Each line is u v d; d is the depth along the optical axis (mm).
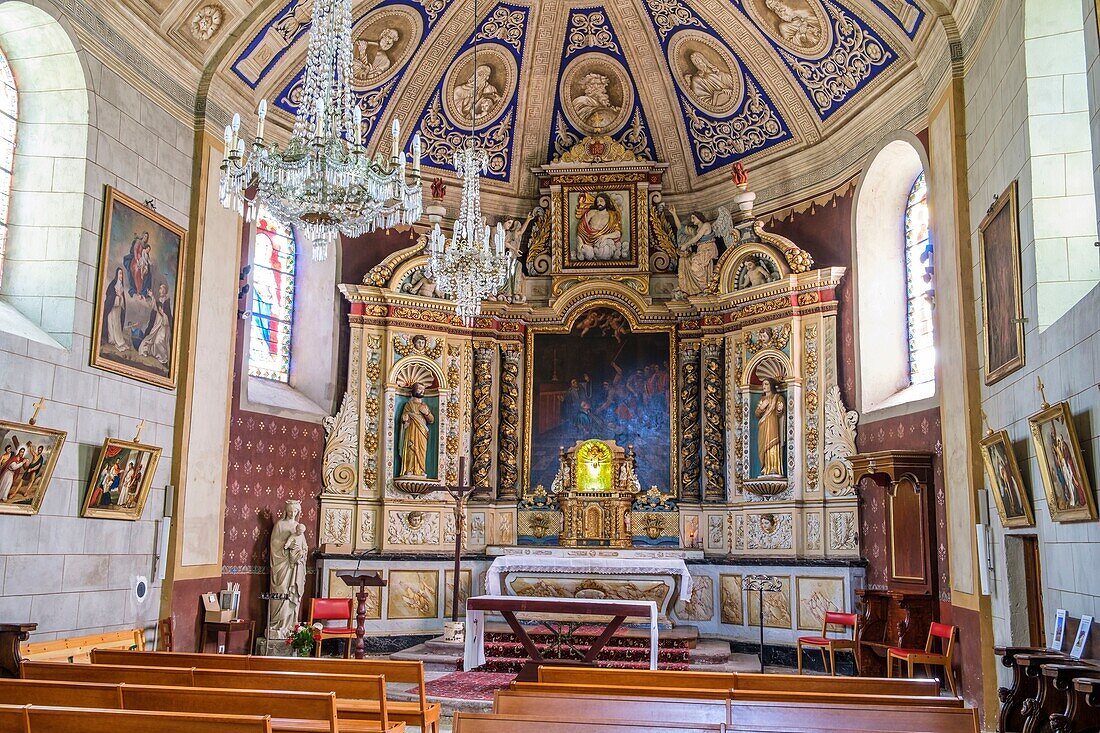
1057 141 10719
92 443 12672
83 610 12422
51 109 12766
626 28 19578
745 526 18844
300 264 19188
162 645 13938
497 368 20391
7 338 11203
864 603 15523
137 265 13680
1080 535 9367
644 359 20203
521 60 20016
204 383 15219
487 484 19844
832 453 17688
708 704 7617
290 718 7234
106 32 13078
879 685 8875
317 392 18781
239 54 15742
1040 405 10430
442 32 19016
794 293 18391
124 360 13352
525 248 21016
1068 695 8109
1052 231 10602
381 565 18297
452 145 20469
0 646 10211
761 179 19672
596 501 19562
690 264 20062
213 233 15570
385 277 19406
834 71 17438
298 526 16828
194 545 14797
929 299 15805
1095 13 8766
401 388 19453
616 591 17984
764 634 17859
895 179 17297
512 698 7777
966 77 13375
